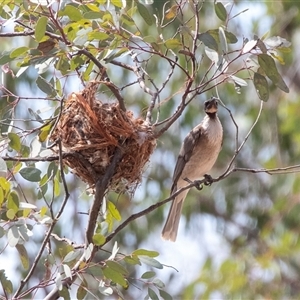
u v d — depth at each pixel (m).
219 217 20.25
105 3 8.67
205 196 20.14
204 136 12.81
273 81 8.62
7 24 8.51
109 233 9.29
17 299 8.31
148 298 8.37
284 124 17.11
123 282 8.16
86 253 8.12
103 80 9.45
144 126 9.48
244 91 18.84
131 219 9.07
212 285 16.19
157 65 17.86
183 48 8.86
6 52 8.52
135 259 8.30
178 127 18.41
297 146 18.23
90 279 11.84
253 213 19.94
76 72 9.31
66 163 9.41
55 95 9.09
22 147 8.77
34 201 17.42
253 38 8.58
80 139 9.21
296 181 17.30
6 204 8.20
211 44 8.48
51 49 8.52
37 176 8.38
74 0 8.77
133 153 9.38
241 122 18.88
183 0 9.86
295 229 17.27
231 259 16.91
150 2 8.74
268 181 19.89
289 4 18.67
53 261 8.13
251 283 16.34
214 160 13.03
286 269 16.86
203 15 17.31
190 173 12.91
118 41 8.59
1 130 8.79
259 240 19.34
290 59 19.30
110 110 9.29
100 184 9.14
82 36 8.44
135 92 17.78
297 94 19.31
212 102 12.89
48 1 8.36
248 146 19.48
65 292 8.13
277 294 16.28
